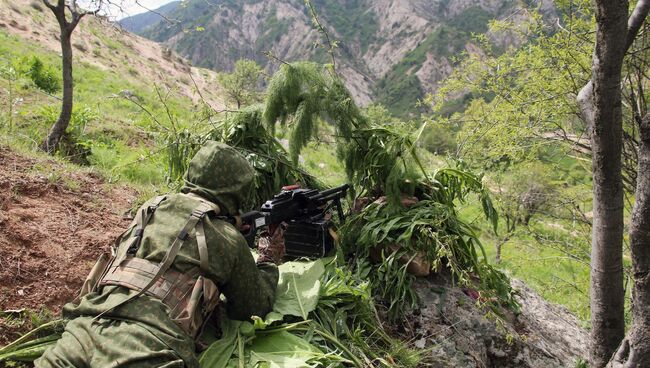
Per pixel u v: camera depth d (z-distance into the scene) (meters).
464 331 3.53
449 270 3.95
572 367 3.76
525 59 7.39
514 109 7.63
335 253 3.91
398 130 4.16
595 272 2.95
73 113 7.87
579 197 8.49
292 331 3.04
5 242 3.37
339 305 3.37
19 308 3.01
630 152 6.16
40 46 29.52
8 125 6.98
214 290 2.58
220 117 4.75
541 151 8.00
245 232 3.10
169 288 2.46
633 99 5.30
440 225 3.74
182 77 44.94
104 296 2.48
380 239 3.67
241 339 2.83
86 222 4.11
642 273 2.46
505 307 4.02
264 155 4.29
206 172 2.79
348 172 4.27
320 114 4.04
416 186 4.11
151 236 2.58
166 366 2.25
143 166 7.07
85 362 2.31
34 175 4.57
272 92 4.02
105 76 27.31
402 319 3.52
